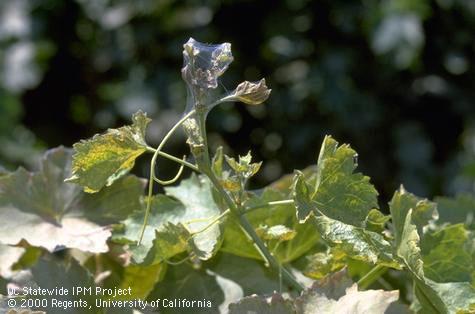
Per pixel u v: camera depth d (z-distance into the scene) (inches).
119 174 42.8
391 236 41.8
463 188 142.0
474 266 43.0
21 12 145.5
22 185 45.1
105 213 45.4
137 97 145.0
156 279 45.1
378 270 43.7
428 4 142.8
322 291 38.1
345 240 38.6
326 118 147.1
